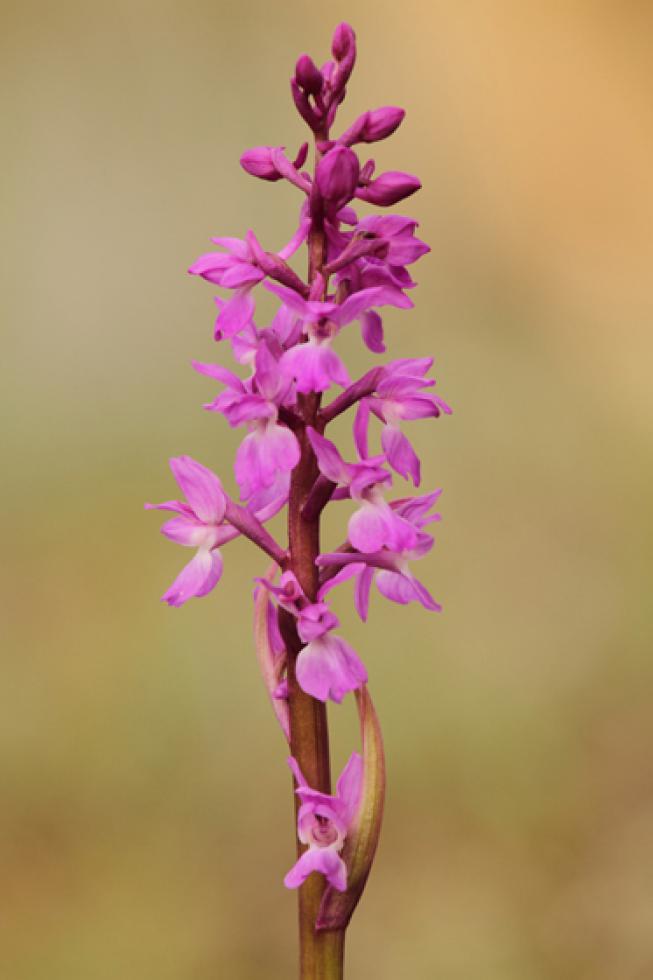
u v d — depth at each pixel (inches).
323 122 21.2
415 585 21.3
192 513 21.2
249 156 21.2
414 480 21.1
